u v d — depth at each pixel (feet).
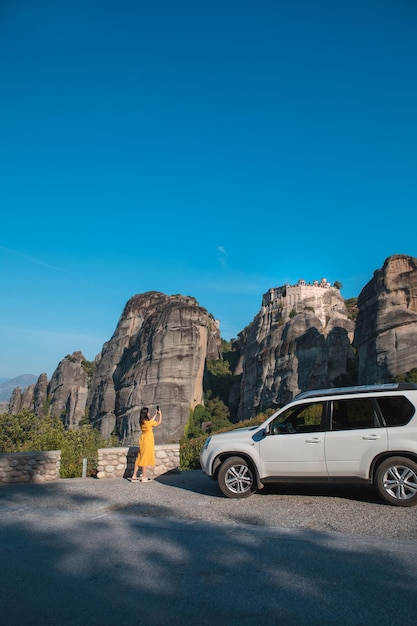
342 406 27.14
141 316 425.69
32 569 17.71
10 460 37.73
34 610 14.37
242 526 22.39
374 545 18.83
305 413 28.07
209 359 472.44
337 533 20.67
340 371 268.21
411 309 202.39
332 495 27.94
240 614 13.71
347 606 13.88
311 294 360.89
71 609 14.35
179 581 16.17
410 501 24.27
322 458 26.37
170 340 356.59
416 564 16.66
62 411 455.22
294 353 288.71
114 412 381.81
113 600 14.88
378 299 214.07
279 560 17.72
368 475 25.41
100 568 17.60
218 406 368.48
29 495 32.09
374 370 202.39
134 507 27.20
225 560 17.95
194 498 28.96
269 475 27.66
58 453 38.58
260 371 310.04
